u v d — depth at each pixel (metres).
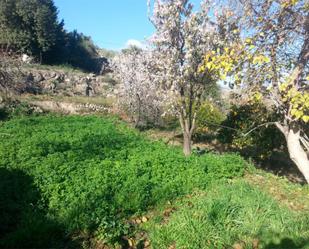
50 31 43.84
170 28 14.02
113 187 9.84
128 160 13.18
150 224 8.33
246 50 6.75
